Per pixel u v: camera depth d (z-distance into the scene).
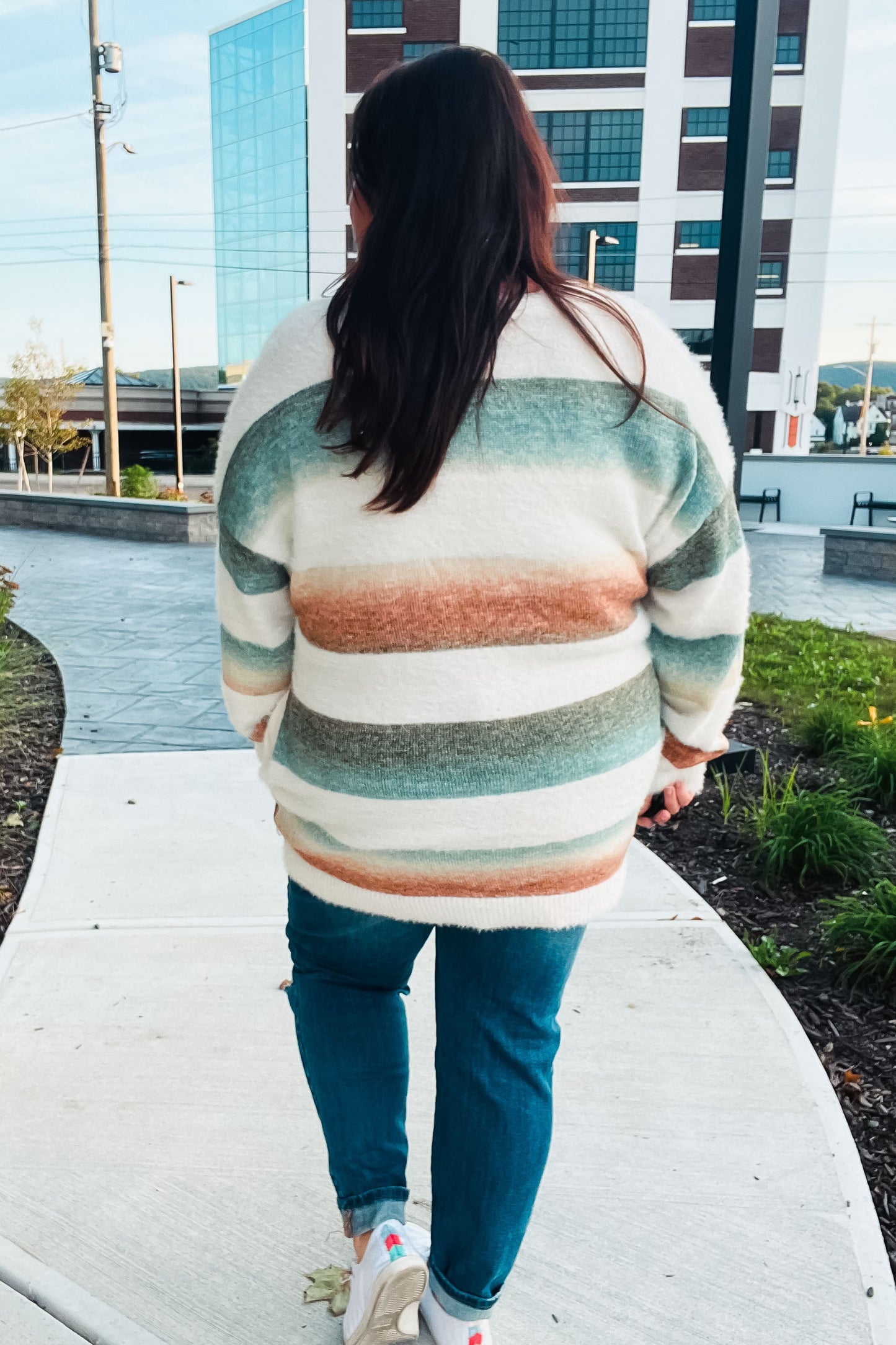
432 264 0.96
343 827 1.12
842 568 10.62
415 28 39.72
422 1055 2.08
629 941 2.54
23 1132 1.83
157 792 3.65
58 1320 1.46
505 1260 1.23
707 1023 2.19
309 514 1.03
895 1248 1.62
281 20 62.84
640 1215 1.66
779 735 4.49
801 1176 1.75
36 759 4.12
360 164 1.06
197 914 2.68
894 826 3.42
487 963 1.17
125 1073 2.00
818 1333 1.44
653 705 1.19
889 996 2.36
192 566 10.27
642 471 1.03
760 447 40.88
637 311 1.04
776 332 40.03
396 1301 1.28
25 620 7.18
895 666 6.01
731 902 2.86
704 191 40.41
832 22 37.66
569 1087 1.98
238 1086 1.96
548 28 39.84
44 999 2.26
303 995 1.33
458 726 1.03
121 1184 1.71
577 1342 1.42
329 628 1.05
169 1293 1.50
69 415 59.03
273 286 68.25
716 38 39.34
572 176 41.00
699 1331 1.44
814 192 38.81
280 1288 1.51
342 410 0.97
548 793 1.07
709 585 1.12
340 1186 1.33
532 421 0.98
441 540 0.99
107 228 20.12
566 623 1.03
